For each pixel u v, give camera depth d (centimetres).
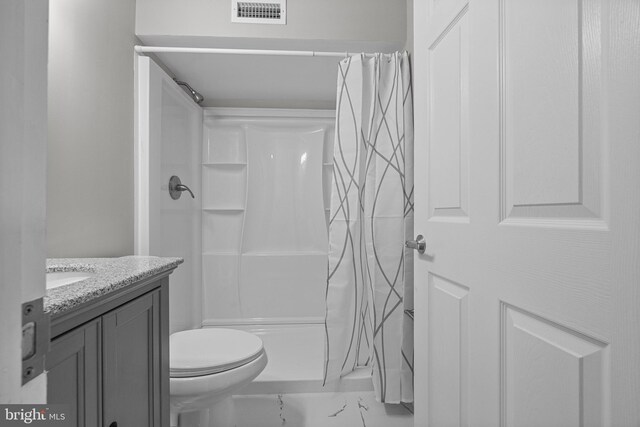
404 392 149
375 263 151
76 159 112
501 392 68
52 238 102
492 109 71
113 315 66
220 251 241
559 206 54
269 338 222
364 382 161
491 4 71
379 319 151
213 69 185
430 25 101
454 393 87
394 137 153
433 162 100
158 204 159
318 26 162
